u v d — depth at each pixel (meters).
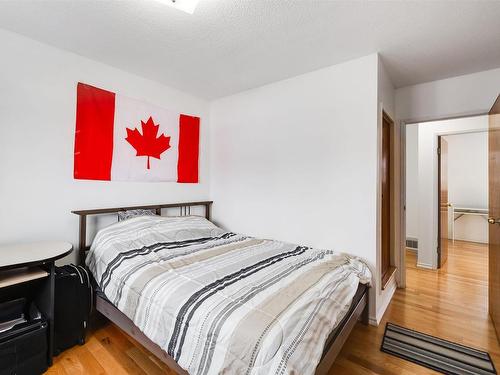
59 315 1.83
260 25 1.86
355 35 1.97
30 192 2.06
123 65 2.49
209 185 3.54
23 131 2.02
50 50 2.14
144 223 2.47
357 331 2.10
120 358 1.80
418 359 1.77
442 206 3.87
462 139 5.38
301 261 2.03
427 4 1.62
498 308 2.00
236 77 2.75
